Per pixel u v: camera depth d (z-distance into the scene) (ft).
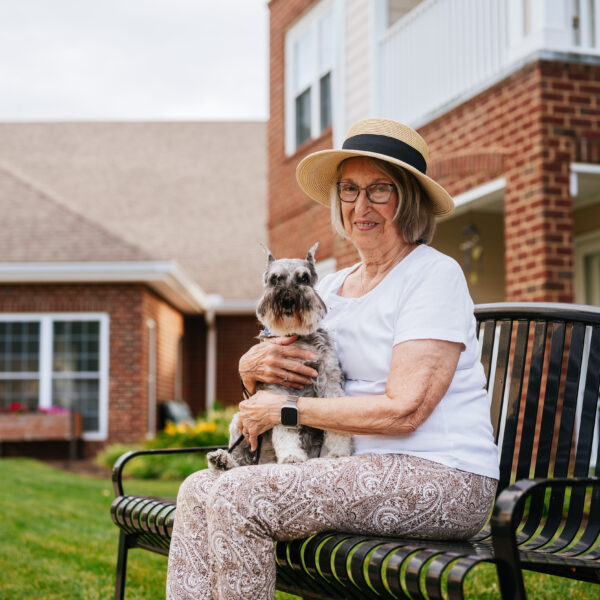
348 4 34.45
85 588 15.64
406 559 8.02
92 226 53.67
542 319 10.68
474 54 26.43
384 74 31.60
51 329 50.16
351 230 10.21
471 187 26.55
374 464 8.59
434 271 9.20
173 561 9.00
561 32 23.81
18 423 47.37
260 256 64.90
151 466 38.40
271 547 8.34
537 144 23.49
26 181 58.70
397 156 9.82
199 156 74.59
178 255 63.82
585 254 31.24
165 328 57.00
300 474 8.40
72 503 26.76
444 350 8.77
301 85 40.52
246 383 10.04
